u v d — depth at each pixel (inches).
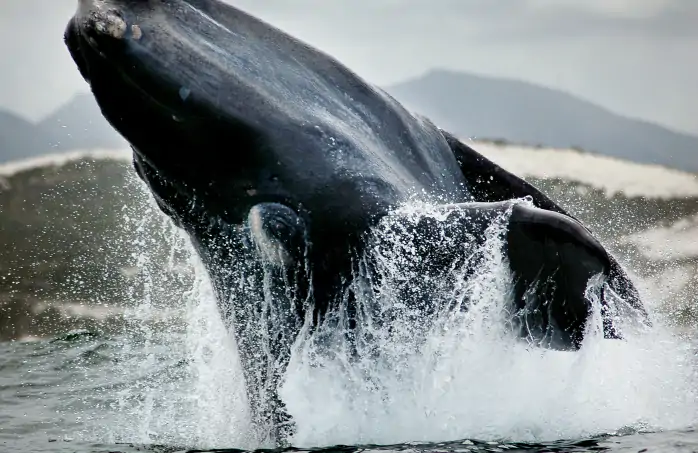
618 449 1459.2
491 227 1428.4
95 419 1834.4
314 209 1501.0
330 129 1524.4
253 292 1589.6
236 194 1509.6
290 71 1552.7
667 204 3329.2
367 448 1505.9
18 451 1625.2
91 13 1434.5
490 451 1460.4
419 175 1616.6
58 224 3191.4
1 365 2281.0
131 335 2583.7
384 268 1515.7
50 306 2874.0
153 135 1475.1
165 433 1728.6
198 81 1454.2
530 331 1473.9
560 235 1375.5
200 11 1524.4
